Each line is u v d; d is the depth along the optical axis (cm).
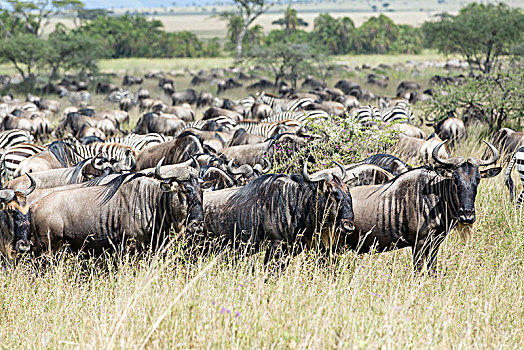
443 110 5725
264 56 16312
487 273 2183
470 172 2192
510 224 2650
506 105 5453
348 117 3562
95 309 1923
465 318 1847
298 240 2316
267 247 2348
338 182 2139
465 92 5597
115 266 2352
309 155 3234
